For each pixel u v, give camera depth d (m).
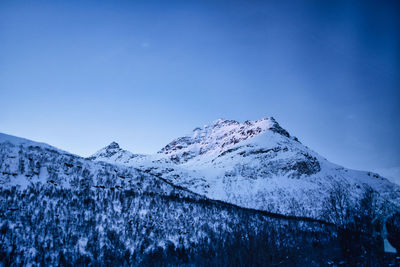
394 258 76.62
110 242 110.12
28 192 121.50
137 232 120.88
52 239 100.25
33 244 95.19
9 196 113.81
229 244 125.12
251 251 116.00
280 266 104.44
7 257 86.88
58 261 92.75
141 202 146.38
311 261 98.00
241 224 149.75
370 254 82.44
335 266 86.12
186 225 138.12
